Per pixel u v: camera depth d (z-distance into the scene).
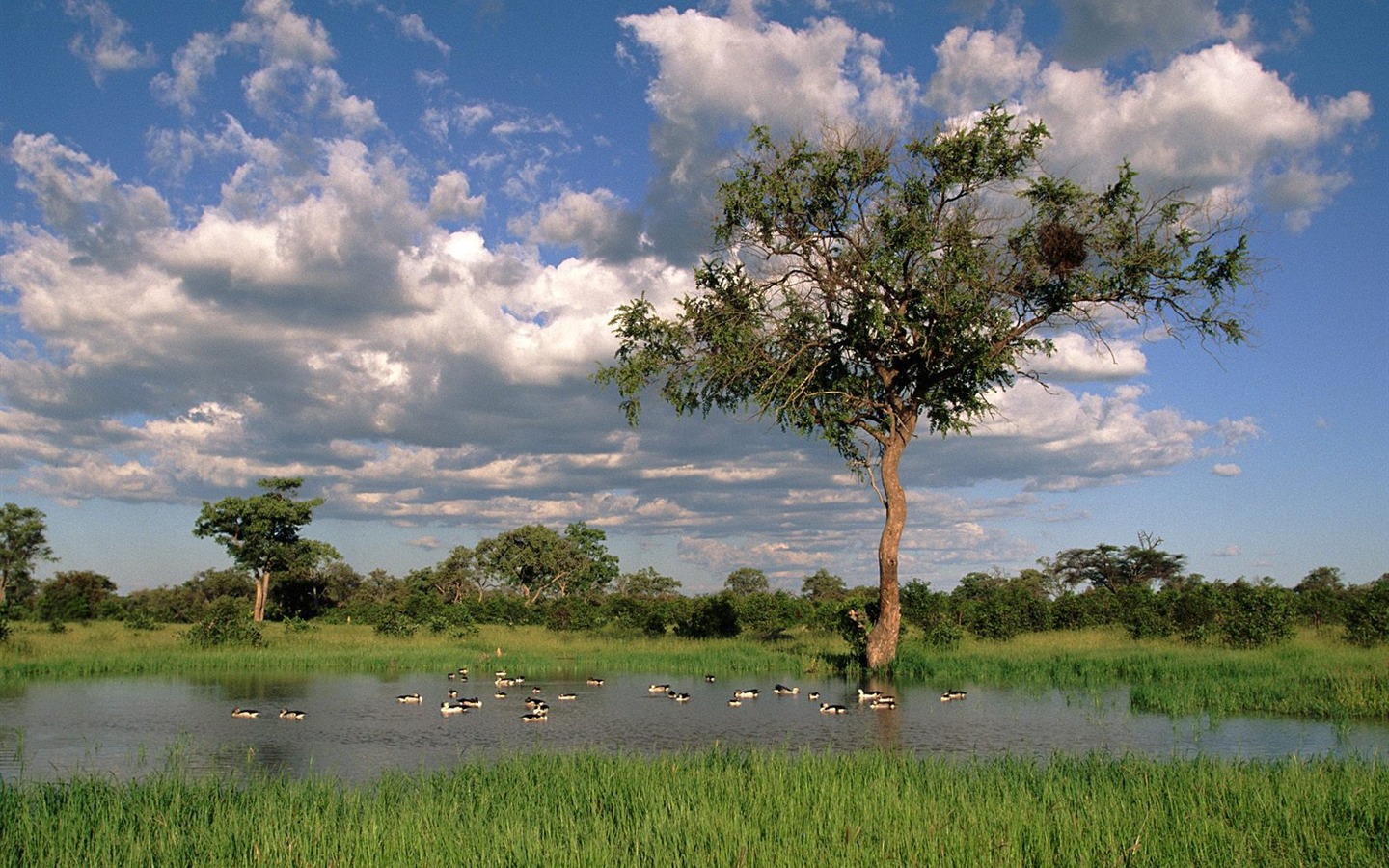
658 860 9.45
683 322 32.44
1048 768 14.02
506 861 9.48
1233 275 29.27
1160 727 20.05
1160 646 36.28
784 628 49.78
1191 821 10.59
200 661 34.94
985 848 9.84
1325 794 11.60
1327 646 33.53
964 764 15.05
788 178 30.98
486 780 13.34
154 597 90.50
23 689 27.86
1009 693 26.36
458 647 41.41
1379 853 9.73
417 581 93.88
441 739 19.31
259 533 71.19
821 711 22.97
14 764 16.44
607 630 50.53
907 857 9.59
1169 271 29.64
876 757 14.84
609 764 14.09
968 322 29.19
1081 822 10.69
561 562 87.25
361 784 14.45
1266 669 26.80
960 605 45.41
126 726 20.81
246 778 15.17
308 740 19.19
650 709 23.84
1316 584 71.50
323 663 35.25
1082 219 30.53
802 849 9.78
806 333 31.69
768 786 12.21
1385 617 33.12
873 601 35.12
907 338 30.95
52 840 10.16
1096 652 33.81
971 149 29.72
